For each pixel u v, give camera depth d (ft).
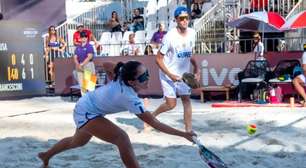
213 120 36.94
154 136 31.19
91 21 81.10
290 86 47.01
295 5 64.28
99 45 63.82
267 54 51.01
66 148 21.27
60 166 24.35
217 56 52.03
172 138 30.50
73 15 81.92
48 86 61.57
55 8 75.25
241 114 39.01
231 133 31.78
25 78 57.00
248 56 51.31
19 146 29.30
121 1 84.43
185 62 28.19
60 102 51.98
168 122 36.06
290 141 28.89
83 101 18.70
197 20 68.54
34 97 57.21
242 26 54.70
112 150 27.66
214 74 52.19
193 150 26.99
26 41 57.11
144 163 24.43
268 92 45.62
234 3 66.90
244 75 47.29
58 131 34.22
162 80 28.60
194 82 26.89
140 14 82.69
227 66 51.90
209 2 78.48
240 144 28.48
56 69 57.52
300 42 60.03
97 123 18.38
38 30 57.93
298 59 50.06
